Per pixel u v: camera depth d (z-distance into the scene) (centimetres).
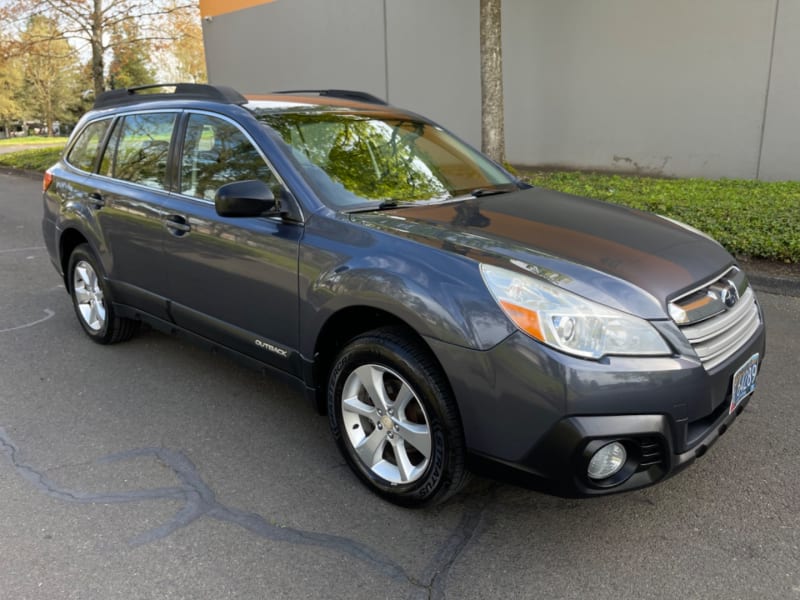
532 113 1209
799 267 592
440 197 348
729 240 632
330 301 288
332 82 1549
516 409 237
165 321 406
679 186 908
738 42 953
